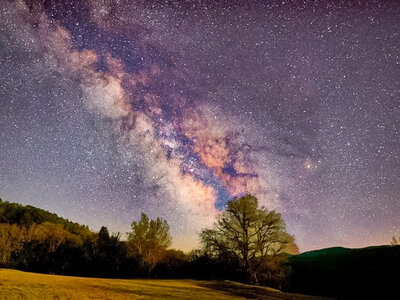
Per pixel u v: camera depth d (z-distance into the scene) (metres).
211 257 33.44
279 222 31.66
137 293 15.09
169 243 40.38
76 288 14.08
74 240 35.53
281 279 31.33
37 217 46.47
